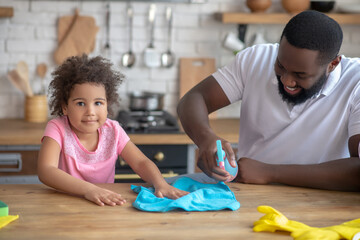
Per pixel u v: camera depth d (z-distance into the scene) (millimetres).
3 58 3088
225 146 1376
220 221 1089
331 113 1561
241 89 1712
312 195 1323
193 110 1589
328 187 1387
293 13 3096
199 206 1163
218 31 3264
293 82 1381
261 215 1136
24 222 1057
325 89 1531
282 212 1167
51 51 3127
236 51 3152
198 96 1678
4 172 2641
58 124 1513
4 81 3100
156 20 3193
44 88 3145
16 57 3100
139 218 1097
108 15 3117
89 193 1230
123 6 3148
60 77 1481
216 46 3275
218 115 3324
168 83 3275
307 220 1116
